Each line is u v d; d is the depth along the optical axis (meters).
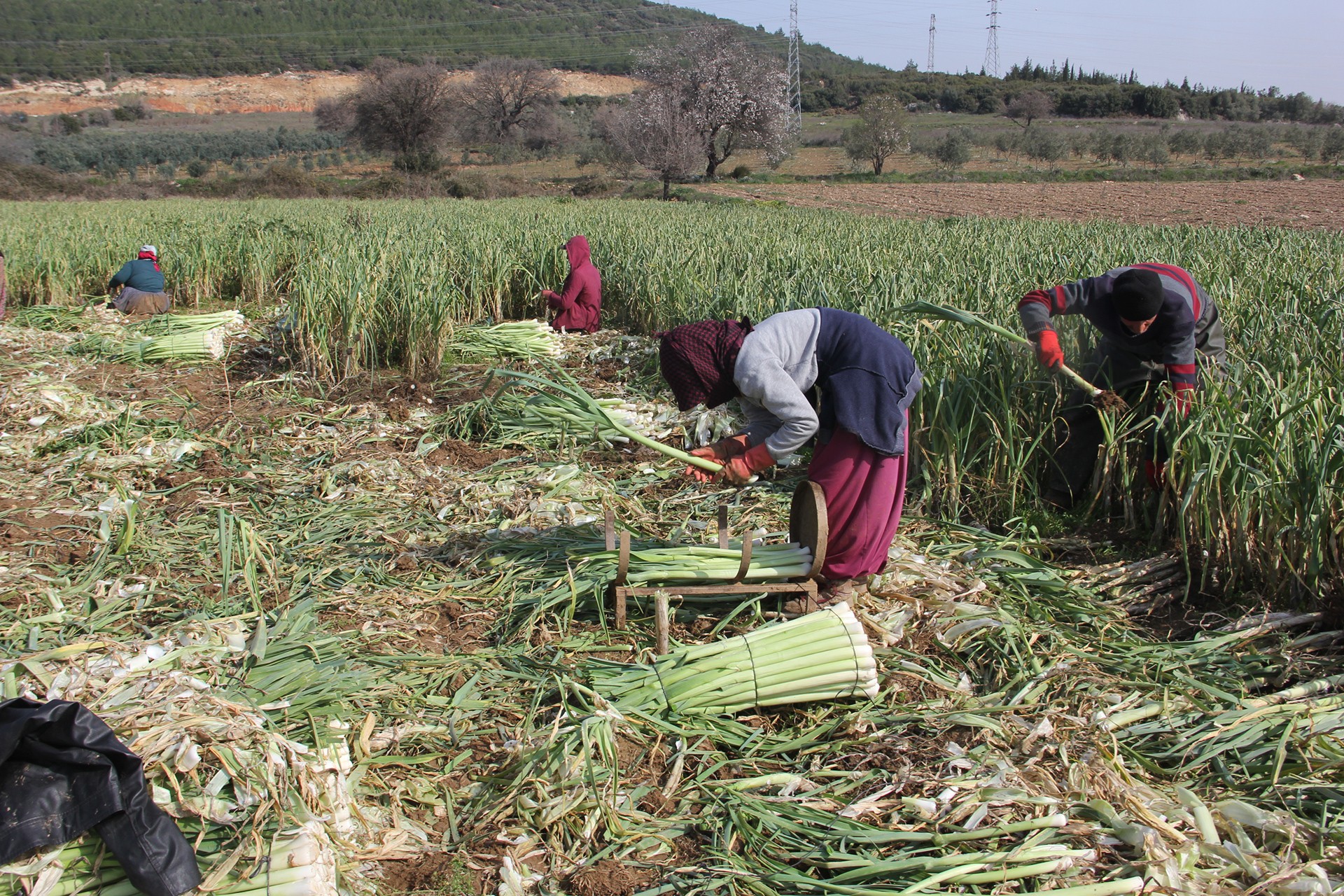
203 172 57.47
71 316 10.47
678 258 10.20
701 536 4.72
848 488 3.64
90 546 4.52
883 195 38.34
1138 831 2.60
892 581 4.06
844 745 3.12
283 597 4.01
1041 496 5.30
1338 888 2.43
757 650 3.28
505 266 10.93
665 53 53.72
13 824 2.18
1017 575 4.20
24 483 5.36
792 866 2.67
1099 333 5.10
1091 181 43.88
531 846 2.71
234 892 2.25
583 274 9.72
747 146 53.34
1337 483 3.80
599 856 2.66
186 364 8.62
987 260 8.57
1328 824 2.70
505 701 3.35
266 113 102.00
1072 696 3.36
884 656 3.58
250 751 2.50
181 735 2.46
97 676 2.91
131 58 110.75
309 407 7.25
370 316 8.19
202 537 4.60
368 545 4.58
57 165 55.88
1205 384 4.52
